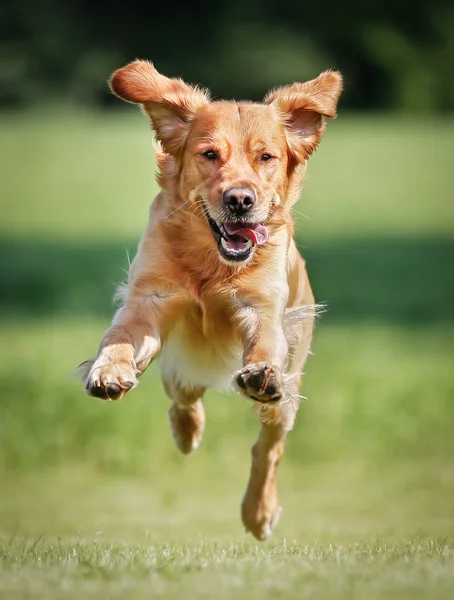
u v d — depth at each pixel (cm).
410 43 6125
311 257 2806
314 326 874
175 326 777
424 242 3066
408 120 5925
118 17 5791
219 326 769
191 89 775
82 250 2853
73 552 652
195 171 742
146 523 1098
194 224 741
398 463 1398
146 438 1421
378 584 522
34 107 5444
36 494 1276
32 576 536
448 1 6166
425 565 570
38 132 4881
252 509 876
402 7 6150
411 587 516
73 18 5753
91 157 4397
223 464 1390
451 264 2727
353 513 1153
